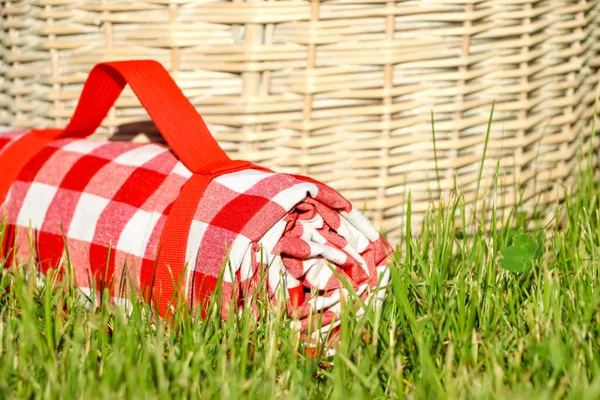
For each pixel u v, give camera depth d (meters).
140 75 1.01
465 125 1.22
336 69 1.16
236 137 1.18
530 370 0.78
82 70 1.23
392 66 1.17
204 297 0.88
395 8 1.15
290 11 1.13
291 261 0.89
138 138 1.23
